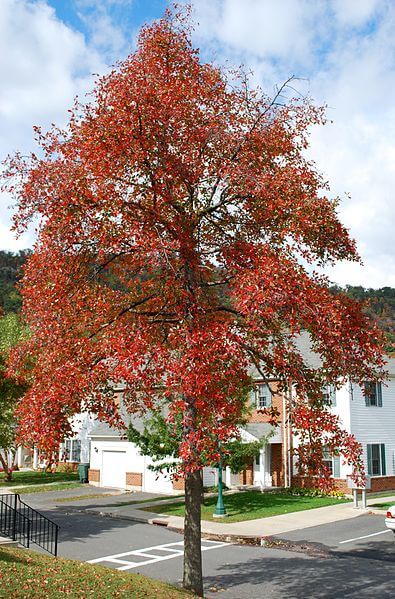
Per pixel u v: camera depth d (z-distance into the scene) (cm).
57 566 1238
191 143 1155
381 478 3023
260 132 1200
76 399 1035
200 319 1070
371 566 1546
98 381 1054
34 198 1086
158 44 1195
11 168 1105
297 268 1077
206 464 1222
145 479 3359
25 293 1123
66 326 1103
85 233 1123
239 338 1016
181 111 1133
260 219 1205
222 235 1252
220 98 1220
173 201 1166
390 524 1944
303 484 2964
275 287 958
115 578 1177
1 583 1017
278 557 1681
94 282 1193
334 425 1089
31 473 4484
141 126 1092
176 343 1091
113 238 1131
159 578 1435
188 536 1195
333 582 1385
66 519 2458
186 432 1009
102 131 1099
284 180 1155
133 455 3456
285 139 1226
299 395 1147
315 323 1013
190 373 941
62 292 1112
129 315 1206
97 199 1088
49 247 1109
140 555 1717
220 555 1725
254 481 3266
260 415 3256
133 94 1091
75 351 1072
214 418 971
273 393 1211
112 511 2606
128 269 1235
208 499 2753
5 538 1633
